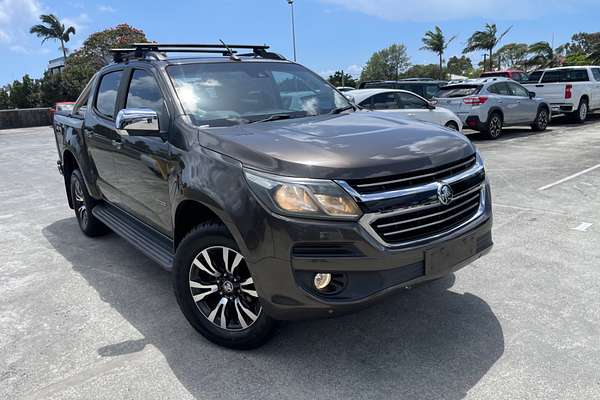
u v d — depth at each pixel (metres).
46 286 4.39
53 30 48.66
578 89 16.08
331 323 3.52
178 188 3.28
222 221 2.99
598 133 13.61
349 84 53.81
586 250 4.72
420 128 3.41
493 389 2.74
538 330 3.33
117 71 4.71
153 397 2.80
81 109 5.57
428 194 2.83
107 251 5.27
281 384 2.87
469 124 12.81
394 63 84.00
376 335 3.35
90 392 2.86
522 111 13.77
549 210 6.08
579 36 75.31
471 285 4.04
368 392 2.76
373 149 2.88
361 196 2.65
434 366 2.98
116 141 4.32
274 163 2.77
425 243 2.82
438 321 3.49
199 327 3.33
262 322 3.03
